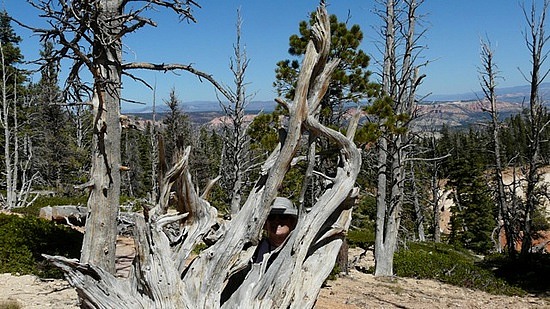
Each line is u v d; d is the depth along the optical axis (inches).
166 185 183.0
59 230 513.7
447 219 2114.9
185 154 182.7
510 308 498.0
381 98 577.6
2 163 1234.6
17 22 248.8
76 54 270.2
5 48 1165.7
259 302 175.6
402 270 657.0
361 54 568.7
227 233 185.8
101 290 169.2
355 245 923.4
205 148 1374.3
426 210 1585.9
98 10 256.8
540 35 788.0
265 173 197.5
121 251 592.7
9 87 1024.9
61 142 1272.1
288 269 180.5
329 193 195.5
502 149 1102.4
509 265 750.5
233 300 177.2
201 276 177.3
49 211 761.6
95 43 286.2
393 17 652.7
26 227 490.9
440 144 2001.7
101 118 296.8
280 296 176.6
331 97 583.2
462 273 642.2
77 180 1240.2
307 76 185.5
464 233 1713.8
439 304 484.1
